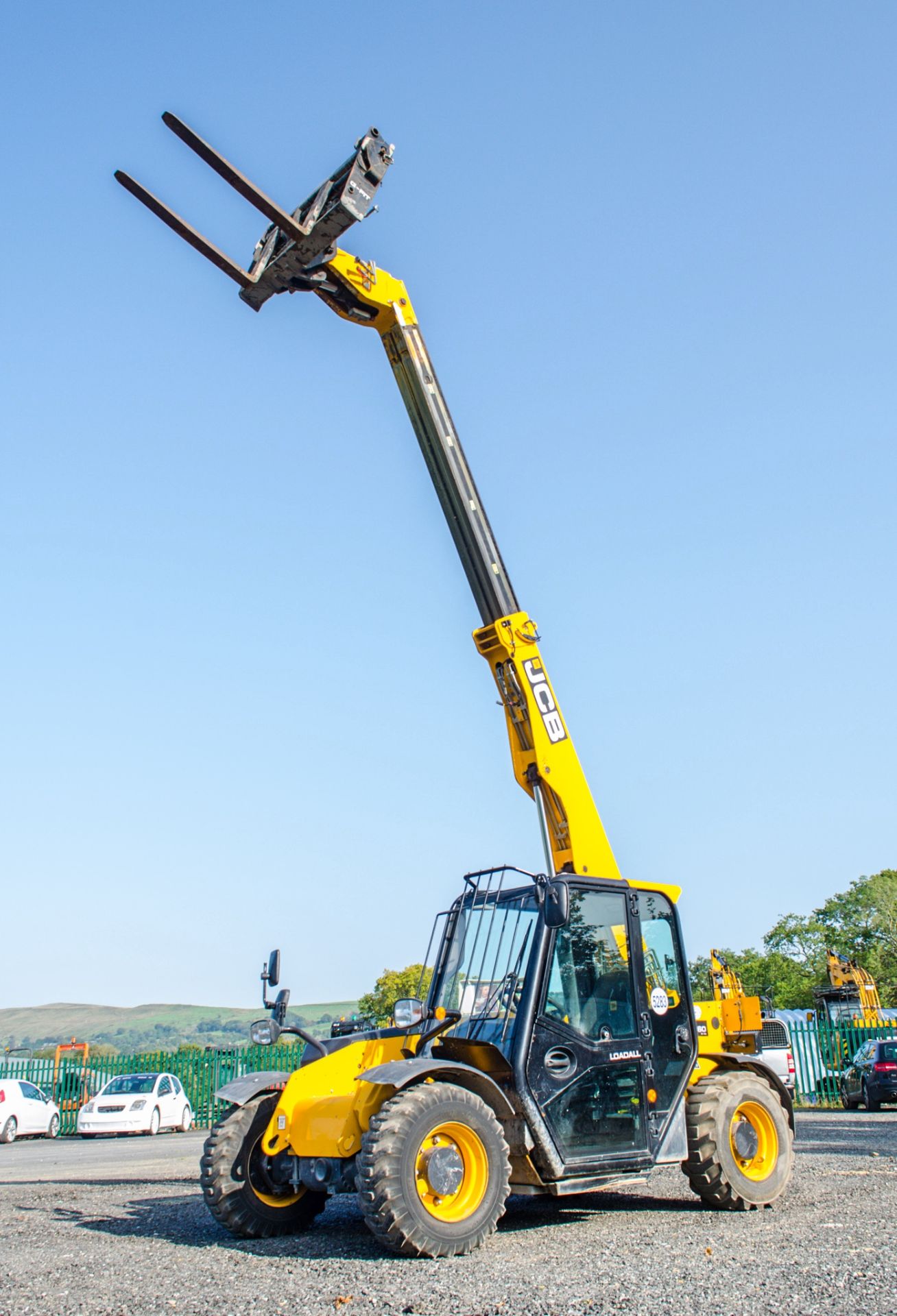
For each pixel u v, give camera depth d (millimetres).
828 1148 12609
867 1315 4707
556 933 7797
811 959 60281
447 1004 8094
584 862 8938
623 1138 7680
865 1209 7793
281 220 8023
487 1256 6438
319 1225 8148
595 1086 7633
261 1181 7840
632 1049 7926
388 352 9484
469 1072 7004
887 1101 20250
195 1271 6305
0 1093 23812
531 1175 7289
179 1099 25969
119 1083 25625
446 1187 6652
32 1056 30609
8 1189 11750
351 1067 7879
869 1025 25734
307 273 8680
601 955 8039
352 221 8078
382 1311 5121
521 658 9219
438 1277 5840
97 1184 11984
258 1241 7520
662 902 8758
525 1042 7324
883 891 59406
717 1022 9164
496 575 9352
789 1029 23656
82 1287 5961
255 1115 7910
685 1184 9781
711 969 13898
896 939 58250
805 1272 5621
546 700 9258
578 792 9133
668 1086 8156
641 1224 7523
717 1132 8109
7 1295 5773
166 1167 14250
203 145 7648
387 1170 6465
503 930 7996
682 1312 4867
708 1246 6508
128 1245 7395
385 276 9305
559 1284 5531
